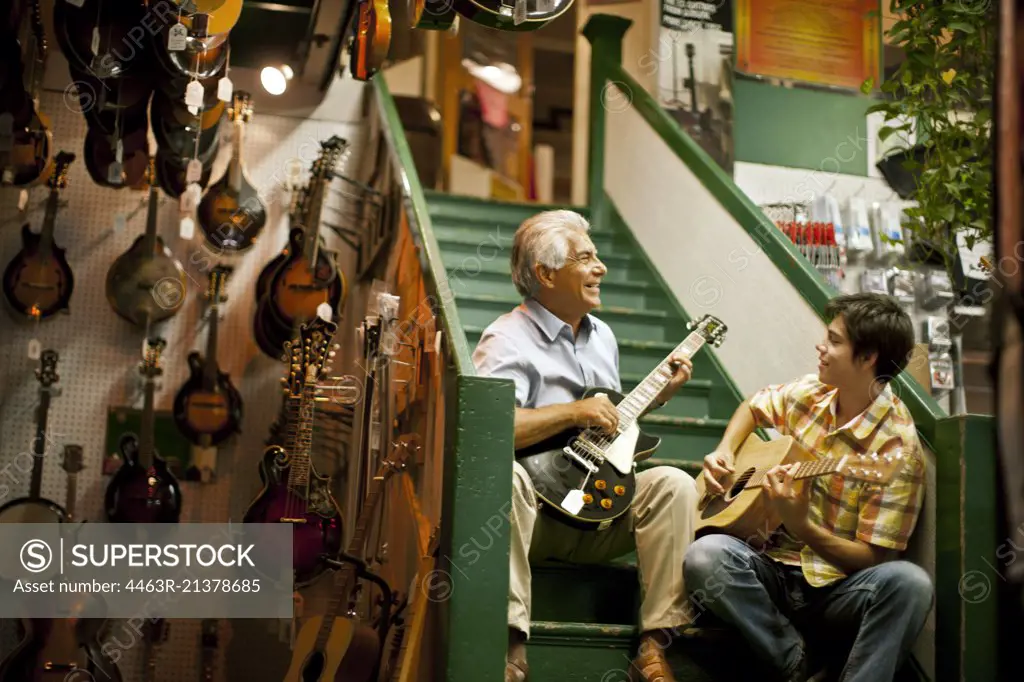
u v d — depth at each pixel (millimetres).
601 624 2830
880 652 2531
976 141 4105
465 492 2475
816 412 2963
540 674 2689
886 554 2715
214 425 4578
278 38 4664
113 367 4676
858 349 2836
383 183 4539
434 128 7059
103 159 4523
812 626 2764
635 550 2941
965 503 2611
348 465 4570
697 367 4441
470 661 2393
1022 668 730
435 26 3457
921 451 2768
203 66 3713
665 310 4809
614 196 5641
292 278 4590
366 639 3244
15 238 4684
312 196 4652
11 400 4531
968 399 5129
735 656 2785
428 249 3324
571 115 8586
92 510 4512
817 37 5719
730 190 4246
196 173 4066
